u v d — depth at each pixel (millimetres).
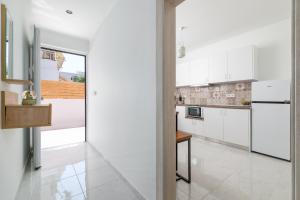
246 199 1730
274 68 3336
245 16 2990
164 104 1504
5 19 1299
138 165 1866
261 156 3010
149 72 1652
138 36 1833
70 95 6551
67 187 1997
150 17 1621
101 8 2582
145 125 1732
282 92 2818
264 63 3477
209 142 3977
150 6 1620
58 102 6176
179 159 2869
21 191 1904
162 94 1507
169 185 1520
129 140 2057
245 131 3336
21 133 2139
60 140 4309
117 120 2396
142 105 1780
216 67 4184
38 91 2469
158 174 1530
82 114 6871
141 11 1770
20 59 2068
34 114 1455
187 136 1993
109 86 2693
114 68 2484
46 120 1527
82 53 3994
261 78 3521
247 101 3771
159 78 1515
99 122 3229
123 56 2189
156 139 1543
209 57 4371
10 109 1321
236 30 3598
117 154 2408
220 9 2738
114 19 2459
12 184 1643
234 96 4125
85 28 3297
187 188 1941
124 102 2180
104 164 2699
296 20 575
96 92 3418
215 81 4207
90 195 1837
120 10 2254
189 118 4629
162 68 1505
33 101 1597
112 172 2406
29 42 2754
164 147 1503
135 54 1900
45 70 6410
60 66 6883
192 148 3498
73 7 2561
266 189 1914
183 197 1766
